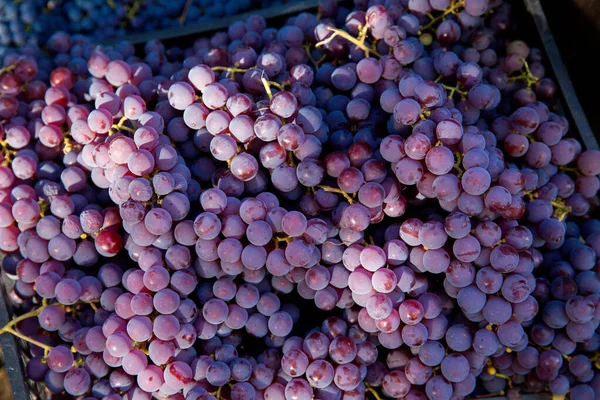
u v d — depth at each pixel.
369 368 0.72
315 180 0.69
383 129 0.75
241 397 0.69
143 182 0.68
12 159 0.77
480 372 0.72
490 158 0.70
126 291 0.72
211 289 0.71
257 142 0.71
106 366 0.71
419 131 0.70
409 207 0.73
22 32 0.88
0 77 0.77
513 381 0.75
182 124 0.73
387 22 0.75
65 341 0.73
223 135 0.70
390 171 0.71
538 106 0.77
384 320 0.69
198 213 0.71
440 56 0.76
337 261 0.70
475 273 0.70
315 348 0.69
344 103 0.75
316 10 0.85
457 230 0.68
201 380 0.69
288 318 0.71
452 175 0.69
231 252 0.68
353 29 0.77
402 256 0.70
